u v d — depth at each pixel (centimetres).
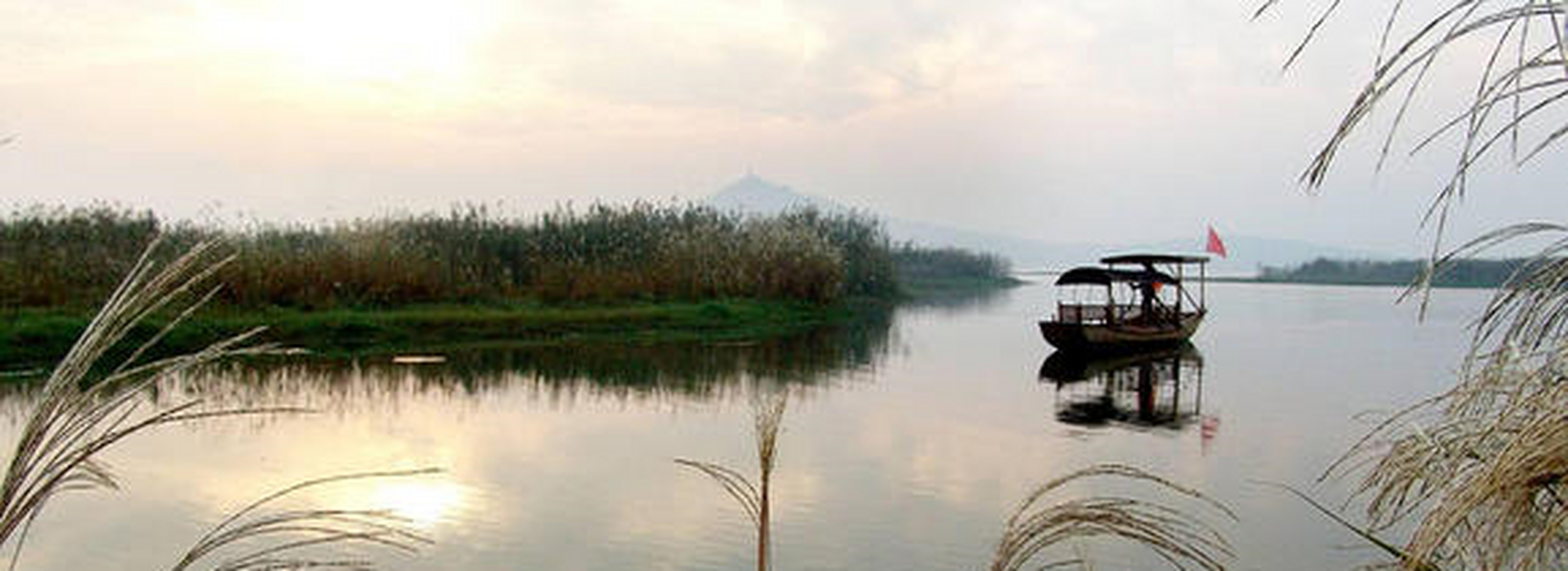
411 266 2864
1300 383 2552
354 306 2653
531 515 1064
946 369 2653
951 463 1423
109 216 2595
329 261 2689
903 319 4638
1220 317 5850
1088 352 3148
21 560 877
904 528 1065
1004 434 1691
